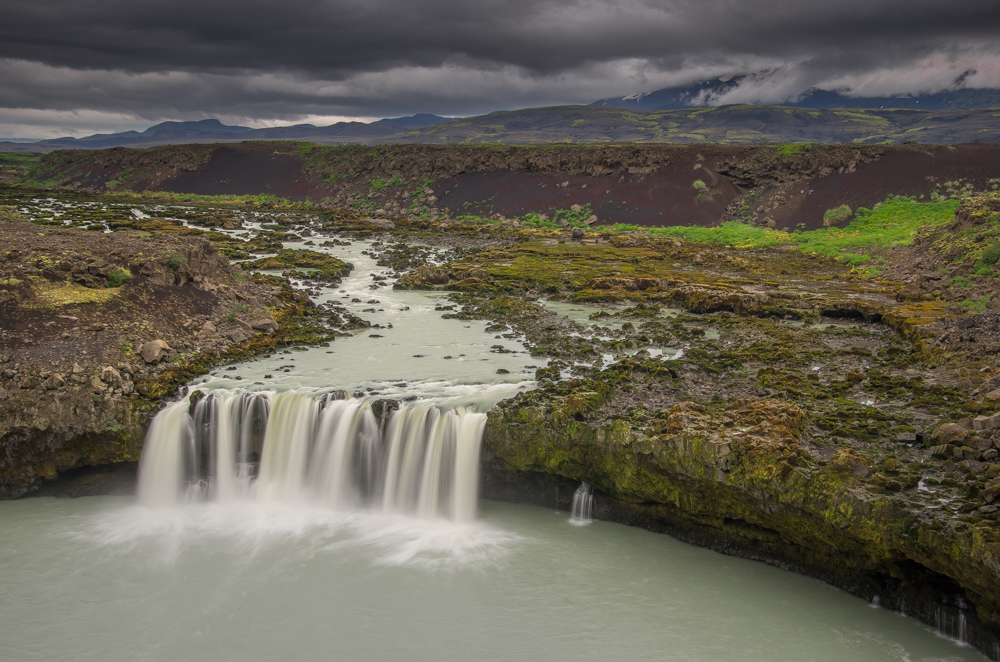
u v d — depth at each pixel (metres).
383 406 34.16
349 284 70.69
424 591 27.31
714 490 28.77
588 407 33.28
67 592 27.31
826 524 26.00
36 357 36.44
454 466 33.12
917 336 46.50
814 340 48.41
